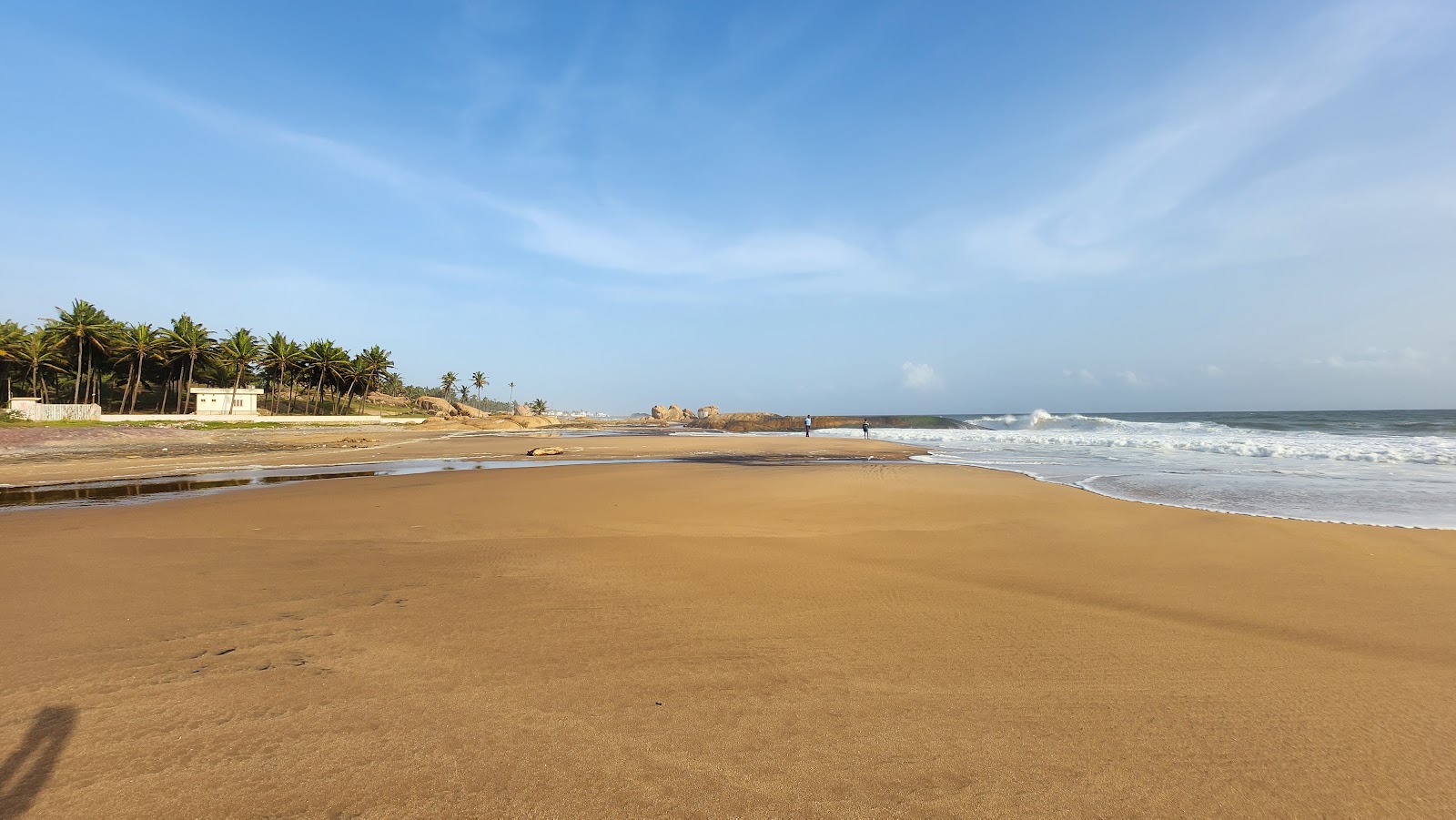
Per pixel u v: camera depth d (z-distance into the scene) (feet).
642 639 16.60
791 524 33.83
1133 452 87.45
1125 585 22.02
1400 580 22.56
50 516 37.14
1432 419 223.92
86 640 16.22
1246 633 17.31
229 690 13.29
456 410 371.15
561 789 9.99
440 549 27.71
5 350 204.85
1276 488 48.62
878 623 17.93
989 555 26.55
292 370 272.92
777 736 11.67
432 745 11.20
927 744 11.43
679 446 115.96
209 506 40.73
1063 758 11.03
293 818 9.18
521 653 15.58
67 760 10.57
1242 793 10.06
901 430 202.49
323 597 20.21
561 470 67.10
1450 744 11.51
